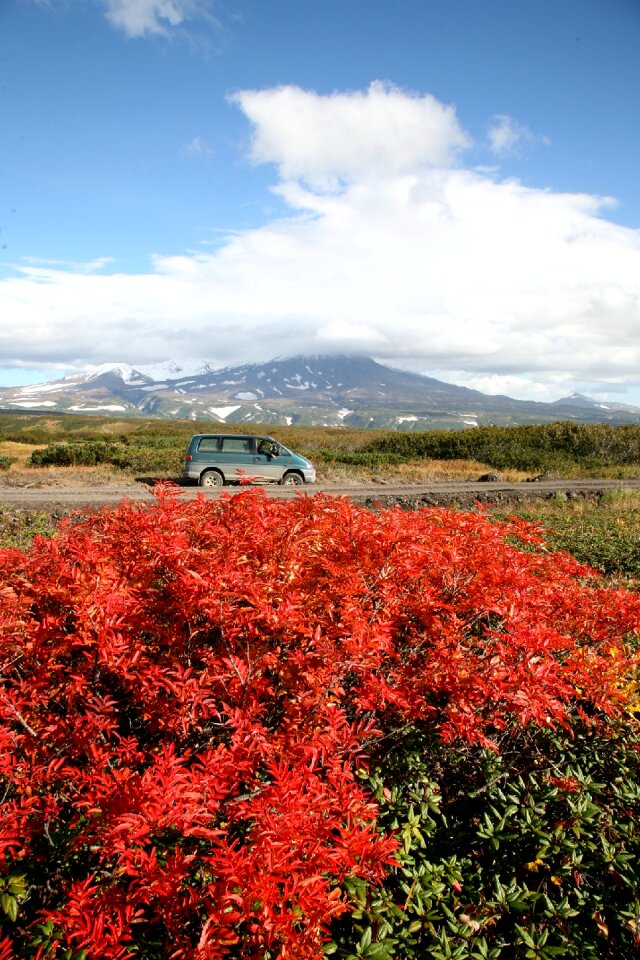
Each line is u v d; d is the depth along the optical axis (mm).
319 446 37250
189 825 1903
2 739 2264
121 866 2121
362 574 3199
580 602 3822
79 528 3848
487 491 18078
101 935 1810
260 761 2469
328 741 2336
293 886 1803
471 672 2867
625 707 3432
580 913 2783
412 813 2875
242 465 19203
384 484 21266
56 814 2350
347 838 2037
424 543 3617
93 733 2428
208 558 2895
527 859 2973
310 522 3578
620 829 3094
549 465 29188
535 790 3213
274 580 3006
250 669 2582
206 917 2088
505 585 3379
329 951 2168
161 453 25297
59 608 2930
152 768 2141
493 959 2373
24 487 16953
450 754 3373
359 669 2676
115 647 2514
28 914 2328
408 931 2414
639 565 9602
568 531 12391
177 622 2865
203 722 2785
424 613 3121
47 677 2568
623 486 21188
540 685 2721
